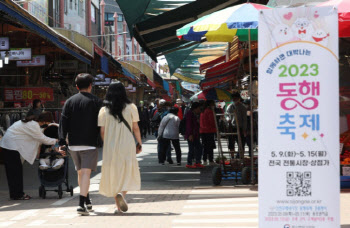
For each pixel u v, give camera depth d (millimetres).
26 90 20188
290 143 4926
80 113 8867
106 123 8758
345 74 13875
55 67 22625
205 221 8086
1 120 17594
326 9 4930
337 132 4898
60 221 8375
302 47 4949
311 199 4902
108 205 9961
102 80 28484
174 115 17812
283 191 4926
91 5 53812
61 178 11094
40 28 14180
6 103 20375
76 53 19484
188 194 11086
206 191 11469
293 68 4949
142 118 34156
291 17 4961
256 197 10406
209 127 17281
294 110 4930
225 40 13742
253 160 12945
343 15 9273
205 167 17062
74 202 10547
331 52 4926
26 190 12555
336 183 4891
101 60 23484
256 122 16812
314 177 4902
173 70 27953
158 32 17281
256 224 7816
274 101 4957
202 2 15242
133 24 16141
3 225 8180
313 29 4945
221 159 12930
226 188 11867
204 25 10852
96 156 9000
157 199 10477
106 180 8742
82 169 8859
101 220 8352
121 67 30047
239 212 8836
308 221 4906
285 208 4922
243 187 11953
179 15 15812
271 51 4977
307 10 4941
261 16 4984
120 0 14445
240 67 20078
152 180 13750
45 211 9477
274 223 4934
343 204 9320
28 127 11070
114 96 8797
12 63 21516
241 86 24797
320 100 4910
